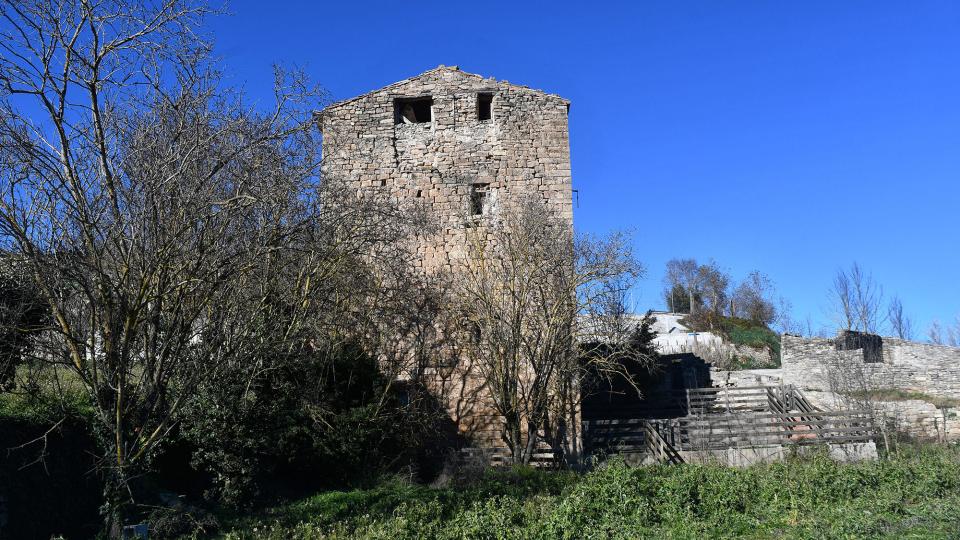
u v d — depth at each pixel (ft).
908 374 99.91
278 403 57.06
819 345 104.94
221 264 41.14
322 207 54.24
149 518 43.57
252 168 43.09
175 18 39.78
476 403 76.38
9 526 39.81
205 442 51.21
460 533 39.99
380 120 86.43
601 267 72.59
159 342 44.11
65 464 45.27
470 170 85.05
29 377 44.14
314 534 42.68
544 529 39.37
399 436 67.41
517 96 86.74
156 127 41.60
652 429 74.90
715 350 133.39
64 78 37.19
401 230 68.39
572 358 72.90
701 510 42.29
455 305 75.46
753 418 76.33
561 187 84.79
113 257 40.37
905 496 43.32
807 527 36.24
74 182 37.76
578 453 74.23
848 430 72.84
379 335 69.72
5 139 36.78
